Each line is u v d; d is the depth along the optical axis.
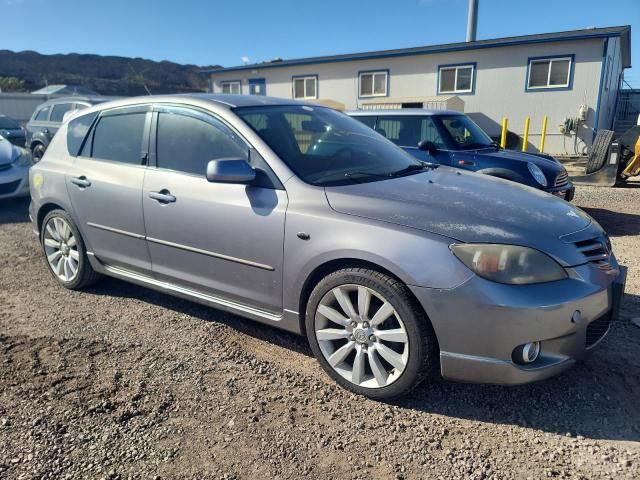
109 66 121.50
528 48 19.22
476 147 7.68
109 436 2.68
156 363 3.41
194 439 2.66
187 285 3.80
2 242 6.42
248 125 3.49
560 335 2.66
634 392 3.02
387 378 2.93
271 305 3.35
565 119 18.91
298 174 3.26
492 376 2.67
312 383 3.17
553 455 2.53
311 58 24.25
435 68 21.20
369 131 4.36
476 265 2.61
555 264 2.68
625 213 8.36
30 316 4.17
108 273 4.36
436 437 2.68
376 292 2.85
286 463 2.50
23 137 15.38
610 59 19.42
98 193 4.17
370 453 2.56
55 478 2.40
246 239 3.32
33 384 3.15
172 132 3.85
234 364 3.39
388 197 3.04
